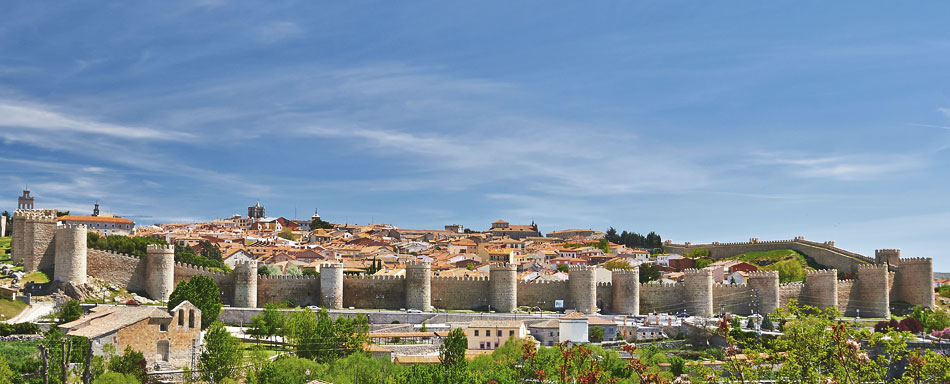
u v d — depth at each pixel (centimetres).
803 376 6938
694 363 7588
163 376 10381
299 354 11788
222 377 10375
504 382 9612
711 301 17850
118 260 16188
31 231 15925
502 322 14075
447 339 11425
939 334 14900
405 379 9969
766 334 13275
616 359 11325
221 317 15238
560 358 10756
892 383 6806
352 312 16025
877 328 15488
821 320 7219
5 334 11669
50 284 15288
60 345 9538
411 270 17388
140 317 10669
